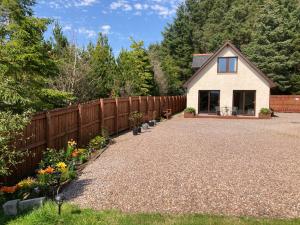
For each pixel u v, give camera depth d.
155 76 37.03
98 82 20.11
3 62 9.82
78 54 19.25
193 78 28.45
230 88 27.75
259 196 6.13
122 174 7.77
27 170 7.60
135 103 18.50
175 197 6.12
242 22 53.88
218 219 4.87
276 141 12.89
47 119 8.42
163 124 20.72
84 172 8.02
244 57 27.12
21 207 5.35
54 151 8.38
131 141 13.06
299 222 4.75
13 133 5.88
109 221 4.80
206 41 55.97
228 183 6.96
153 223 4.71
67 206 5.44
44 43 11.96
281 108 34.59
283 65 37.50
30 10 11.63
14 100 8.09
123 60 33.34
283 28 38.22
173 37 52.75
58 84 16.73
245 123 21.45
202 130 16.97
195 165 8.59
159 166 8.52
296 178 7.35
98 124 13.20
